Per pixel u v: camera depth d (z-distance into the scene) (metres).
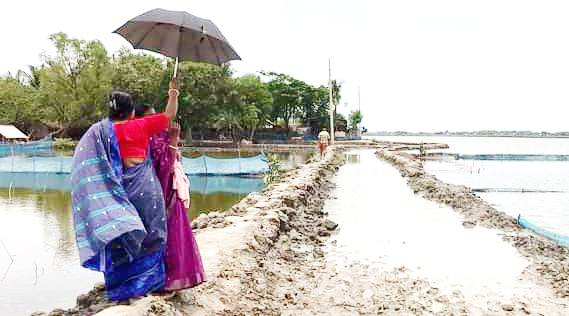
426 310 6.07
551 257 8.70
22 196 19.50
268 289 6.57
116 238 4.31
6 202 17.84
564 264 8.14
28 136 57.88
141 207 4.52
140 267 4.59
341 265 8.05
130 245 4.38
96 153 4.36
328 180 21.59
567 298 6.56
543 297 6.61
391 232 10.67
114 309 4.38
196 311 5.01
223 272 6.33
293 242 9.62
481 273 7.65
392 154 36.03
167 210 4.84
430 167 33.22
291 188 14.89
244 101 60.78
